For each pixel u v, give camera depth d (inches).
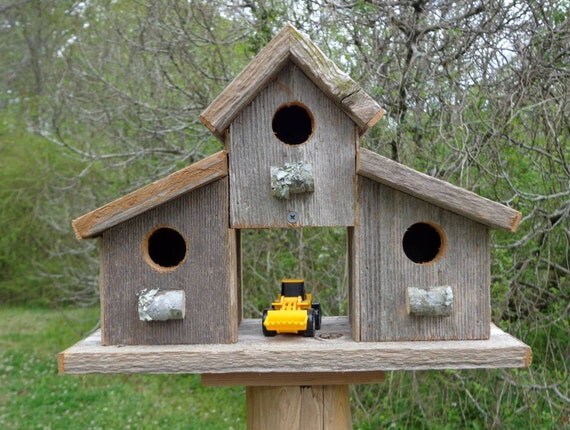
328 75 94.7
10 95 481.1
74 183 329.7
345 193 97.3
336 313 214.8
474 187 173.5
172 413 249.8
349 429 112.0
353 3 193.5
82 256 367.6
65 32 386.6
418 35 186.9
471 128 184.4
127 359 93.3
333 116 97.3
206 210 97.7
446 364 92.6
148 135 269.0
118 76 284.7
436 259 98.3
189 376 297.3
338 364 92.8
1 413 255.9
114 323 98.6
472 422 196.1
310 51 95.0
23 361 333.4
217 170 96.1
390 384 204.1
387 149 191.0
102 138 311.3
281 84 97.4
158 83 257.3
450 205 94.0
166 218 98.0
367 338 98.0
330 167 97.3
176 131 255.3
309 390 107.3
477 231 98.0
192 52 244.2
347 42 189.8
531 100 180.9
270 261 234.5
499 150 176.6
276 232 234.2
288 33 94.9
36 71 447.5
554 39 175.9
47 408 261.4
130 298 98.4
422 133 184.9
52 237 441.4
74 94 297.1
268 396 108.6
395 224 97.6
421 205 97.7
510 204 185.5
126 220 96.9
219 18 242.4
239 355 93.0
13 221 470.9
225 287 97.8
